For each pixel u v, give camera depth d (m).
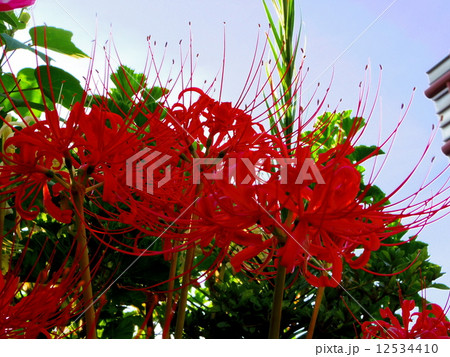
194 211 1.45
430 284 2.84
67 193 2.00
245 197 1.39
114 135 1.58
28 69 2.66
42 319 1.46
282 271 1.41
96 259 2.70
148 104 2.45
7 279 1.46
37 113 2.83
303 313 2.74
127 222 1.60
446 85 2.42
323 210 1.36
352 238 1.49
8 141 1.58
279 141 1.53
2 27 2.55
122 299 2.72
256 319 2.79
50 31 2.47
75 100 2.41
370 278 2.79
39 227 2.73
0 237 1.64
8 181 1.66
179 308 1.75
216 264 1.61
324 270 1.48
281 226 1.35
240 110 1.78
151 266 2.75
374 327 2.05
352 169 1.37
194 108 1.76
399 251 2.83
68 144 1.57
